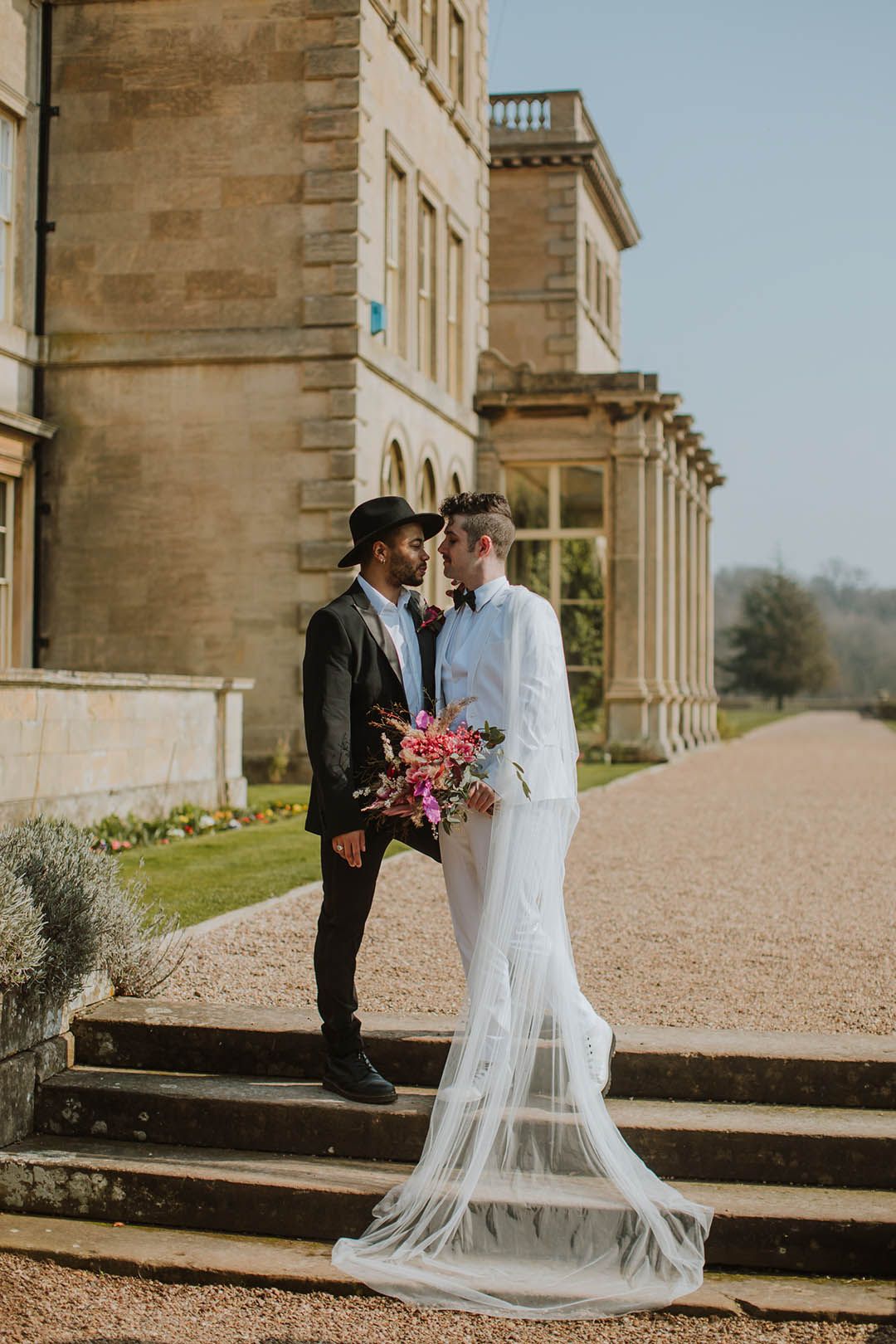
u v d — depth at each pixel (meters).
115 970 6.34
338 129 18.00
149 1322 4.41
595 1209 4.76
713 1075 5.43
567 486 25.77
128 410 18.33
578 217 32.38
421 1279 4.59
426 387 21.31
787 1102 5.39
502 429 25.50
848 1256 4.68
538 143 31.97
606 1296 4.52
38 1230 5.01
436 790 4.93
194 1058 5.78
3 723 10.62
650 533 25.88
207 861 11.04
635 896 9.88
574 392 25.00
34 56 18.25
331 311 17.97
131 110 18.27
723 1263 4.77
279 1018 5.87
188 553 18.20
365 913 5.40
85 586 18.38
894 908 9.45
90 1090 5.51
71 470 18.41
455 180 23.50
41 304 18.45
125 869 10.54
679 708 30.59
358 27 17.95
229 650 18.11
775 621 104.31
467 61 24.17
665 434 27.66
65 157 18.41
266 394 18.11
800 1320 4.43
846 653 158.00
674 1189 4.92
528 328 32.44
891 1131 5.05
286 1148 5.33
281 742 18.00
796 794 19.05
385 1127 5.25
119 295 18.33
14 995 5.50
